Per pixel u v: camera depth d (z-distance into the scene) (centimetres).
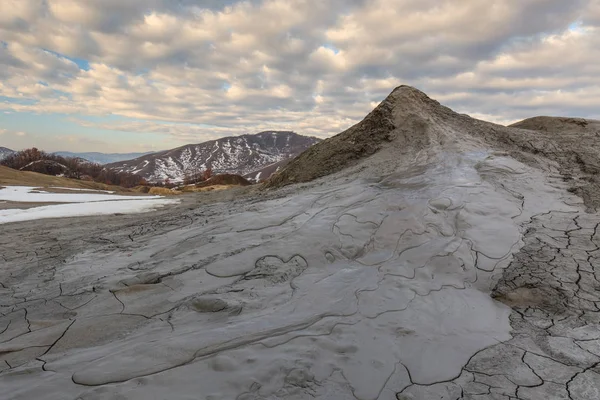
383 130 952
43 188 1786
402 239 453
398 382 226
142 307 335
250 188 1339
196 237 521
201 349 252
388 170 742
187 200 1272
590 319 296
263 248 447
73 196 1473
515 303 334
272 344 258
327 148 1012
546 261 390
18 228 744
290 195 723
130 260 466
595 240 430
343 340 266
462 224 474
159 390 212
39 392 211
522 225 475
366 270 393
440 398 212
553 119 1015
